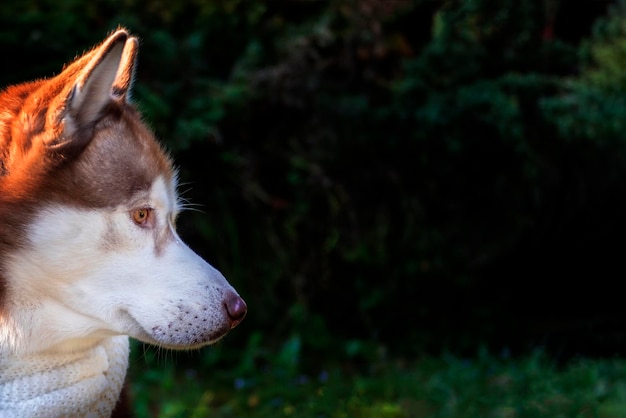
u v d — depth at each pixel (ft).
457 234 28.09
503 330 28.48
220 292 10.83
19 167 10.26
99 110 10.37
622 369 23.22
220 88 24.04
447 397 21.99
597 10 29.48
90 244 10.32
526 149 26.00
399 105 25.71
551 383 22.34
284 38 25.76
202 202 25.26
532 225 28.25
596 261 30.01
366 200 26.86
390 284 27.73
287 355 24.54
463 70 25.84
